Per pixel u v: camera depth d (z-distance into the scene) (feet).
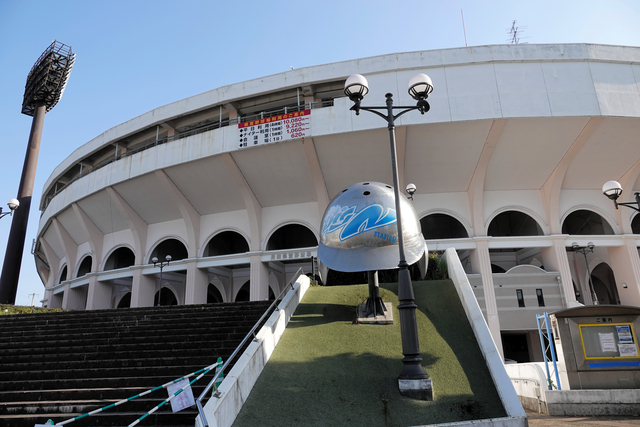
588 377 30.09
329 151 75.82
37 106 133.49
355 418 21.15
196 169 82.43
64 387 26.86
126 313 46.39
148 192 89.61
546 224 80.64
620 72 72.02
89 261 126.00
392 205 31.86
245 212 88.99
